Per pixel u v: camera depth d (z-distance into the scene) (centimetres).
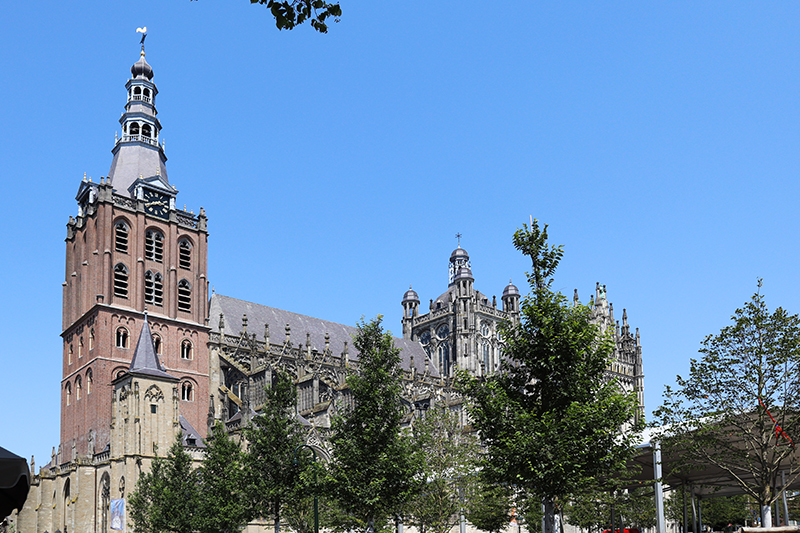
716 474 6712
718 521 11806
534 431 3831
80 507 9794
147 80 12688
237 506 6719
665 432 4925
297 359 12538
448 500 7406
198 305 11862
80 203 11919
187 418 11244
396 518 5853
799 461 5334
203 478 7375
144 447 9512
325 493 5469
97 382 10488
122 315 10944
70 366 11419
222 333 11988
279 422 6562
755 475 4728
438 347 16425
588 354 4097
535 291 4212
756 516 10731
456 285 16400
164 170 12394
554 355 3984
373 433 5350
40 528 10606
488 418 4097
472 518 8206
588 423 3831
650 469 6550
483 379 4316
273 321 13562
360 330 5838
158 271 11581
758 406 4575
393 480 5297
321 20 1723
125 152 12112
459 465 7394
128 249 11306
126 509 9238
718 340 4772
